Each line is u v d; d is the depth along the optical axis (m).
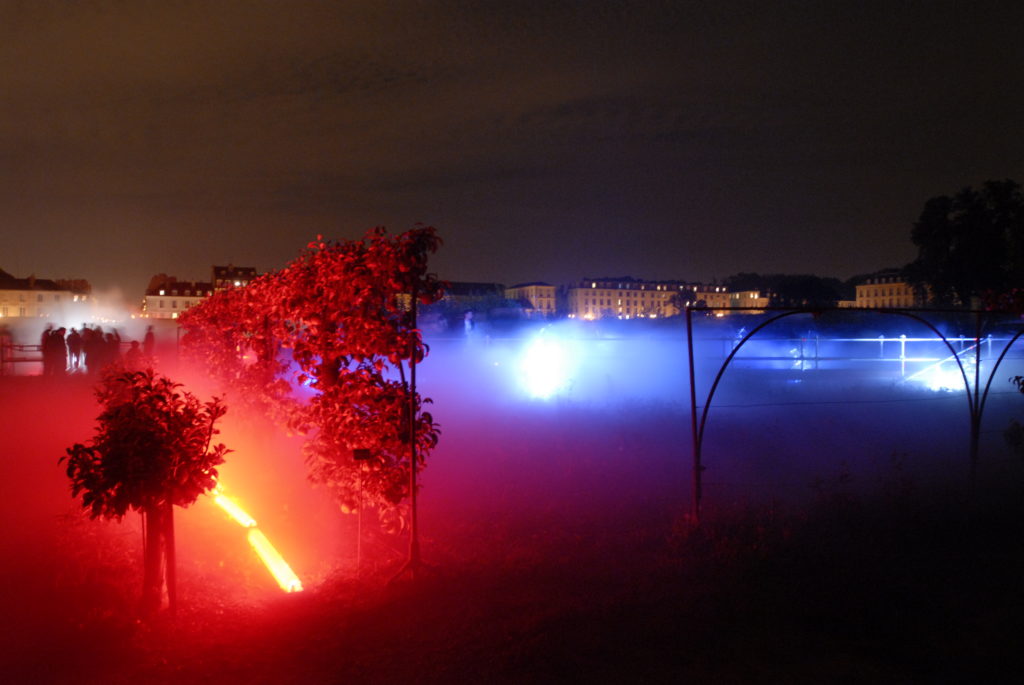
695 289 159.75
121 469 5.95
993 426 16.39
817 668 5.34
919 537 8.35
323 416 7.80
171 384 6.33
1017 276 50.81
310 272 7.92
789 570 7.33
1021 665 5.37
